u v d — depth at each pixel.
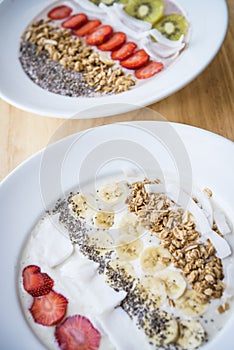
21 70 0.58
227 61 0.56
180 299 0.39
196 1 0.60
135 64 0.56
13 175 0.45
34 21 0.65
